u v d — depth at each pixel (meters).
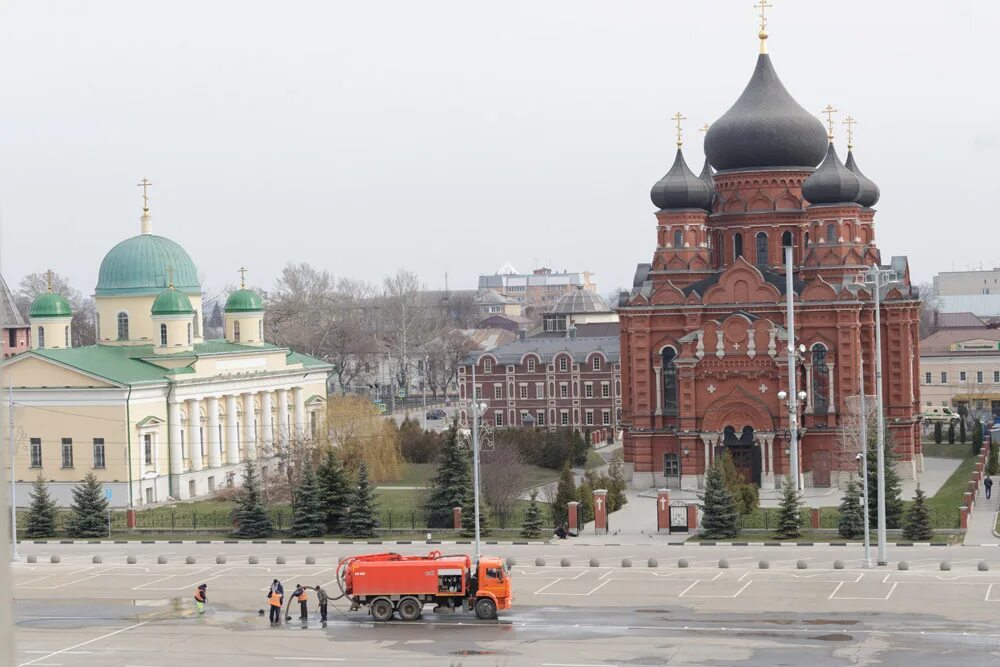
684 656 122.06
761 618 139.88
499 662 121.06
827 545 197.88
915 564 175.12
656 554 192.25
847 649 123.56
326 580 173.12
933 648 123.19
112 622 145.62
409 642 131.12
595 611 146.12
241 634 137.62
